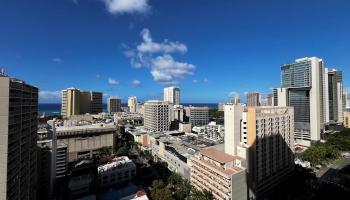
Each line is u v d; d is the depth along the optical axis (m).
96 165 196.12
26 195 80.81
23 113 76.06
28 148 82.50
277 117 142.88
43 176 126.50
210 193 119.62
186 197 129.62
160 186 135.00
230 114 135.88
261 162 128.75
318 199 129.62
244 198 115.00
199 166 132.12
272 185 138.25
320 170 185.50
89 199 120.19
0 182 60.75
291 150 158.12
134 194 125.00
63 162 161.00
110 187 151.50
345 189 141.75
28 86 81.06
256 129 125.38
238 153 127.44
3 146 61.19
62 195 140.00
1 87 61.22
